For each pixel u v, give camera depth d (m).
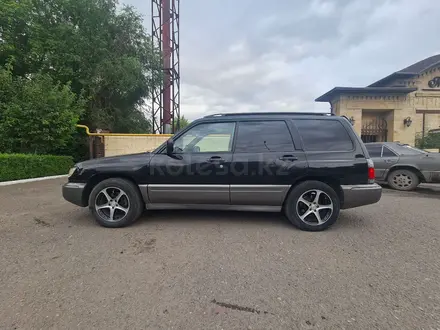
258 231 3.88
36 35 13.22
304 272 2.69
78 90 14.41
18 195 6.65
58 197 6.38
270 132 4.04
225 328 1.89
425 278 2.57
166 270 2.72
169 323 1.94
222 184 3.97
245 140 4.04
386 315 2.02
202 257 3.03
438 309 2.09
